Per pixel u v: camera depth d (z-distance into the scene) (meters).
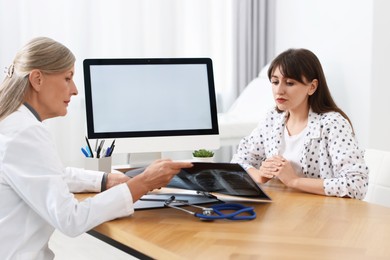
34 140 1.22
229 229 1.20
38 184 1.19
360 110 3.79
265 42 4.78
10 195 1.24
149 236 1.15
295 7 4.44
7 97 1.29
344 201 1.50
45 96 1.33
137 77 1.91
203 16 4.64
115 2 4.20
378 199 1.78
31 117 1.29
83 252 3.00
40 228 1.28
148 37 4.41
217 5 4.70
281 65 1.81
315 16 4.20
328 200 1.51
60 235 3.33
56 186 1.20
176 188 1.59
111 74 1.89
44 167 1.21
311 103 1.87
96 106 1.87
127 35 4.28
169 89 1.92
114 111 1.88
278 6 4.65
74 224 1.19
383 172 1.78
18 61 1.32
